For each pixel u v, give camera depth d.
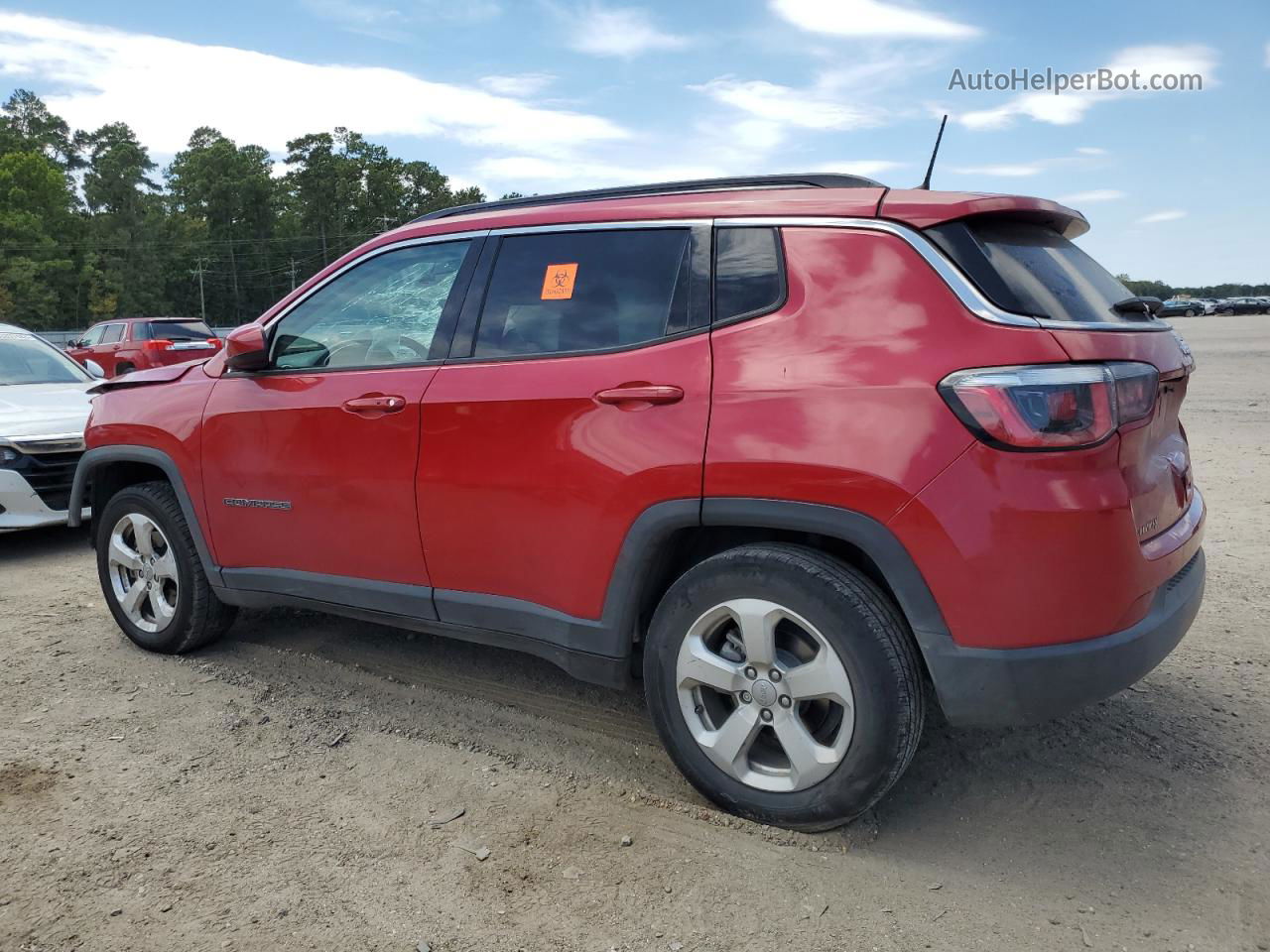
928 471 2.32
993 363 2.29
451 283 3.29
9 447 6.01
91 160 134.00
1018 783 2.93
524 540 2.97
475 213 3.36
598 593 2.84
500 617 3.09
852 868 2.49
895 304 2.45
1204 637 4.14
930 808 2.80
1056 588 2.26
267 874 2.48
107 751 3.20
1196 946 2.15
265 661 4.06
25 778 3.00
